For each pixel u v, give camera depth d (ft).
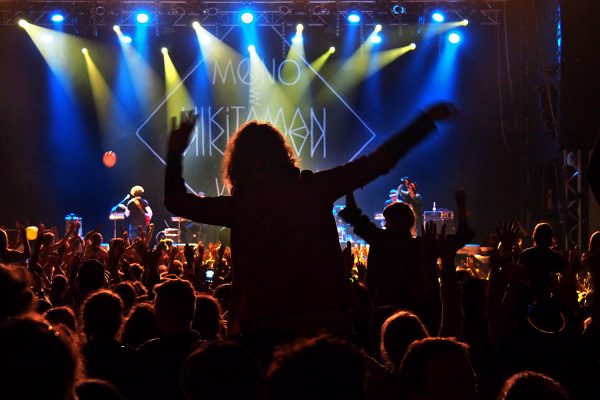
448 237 13.17
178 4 60.59
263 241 9.16
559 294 16.26
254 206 9.30
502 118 61.36
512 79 60.23
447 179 63.93
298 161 9.89
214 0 60.39
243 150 9.61
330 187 9.44
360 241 57.98
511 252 13.21
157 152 64.75
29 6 59.72
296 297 9.03
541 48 53.52
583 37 47.19
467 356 8.23
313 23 61.41
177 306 11.17
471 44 62.03
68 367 5.50
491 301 13.01
